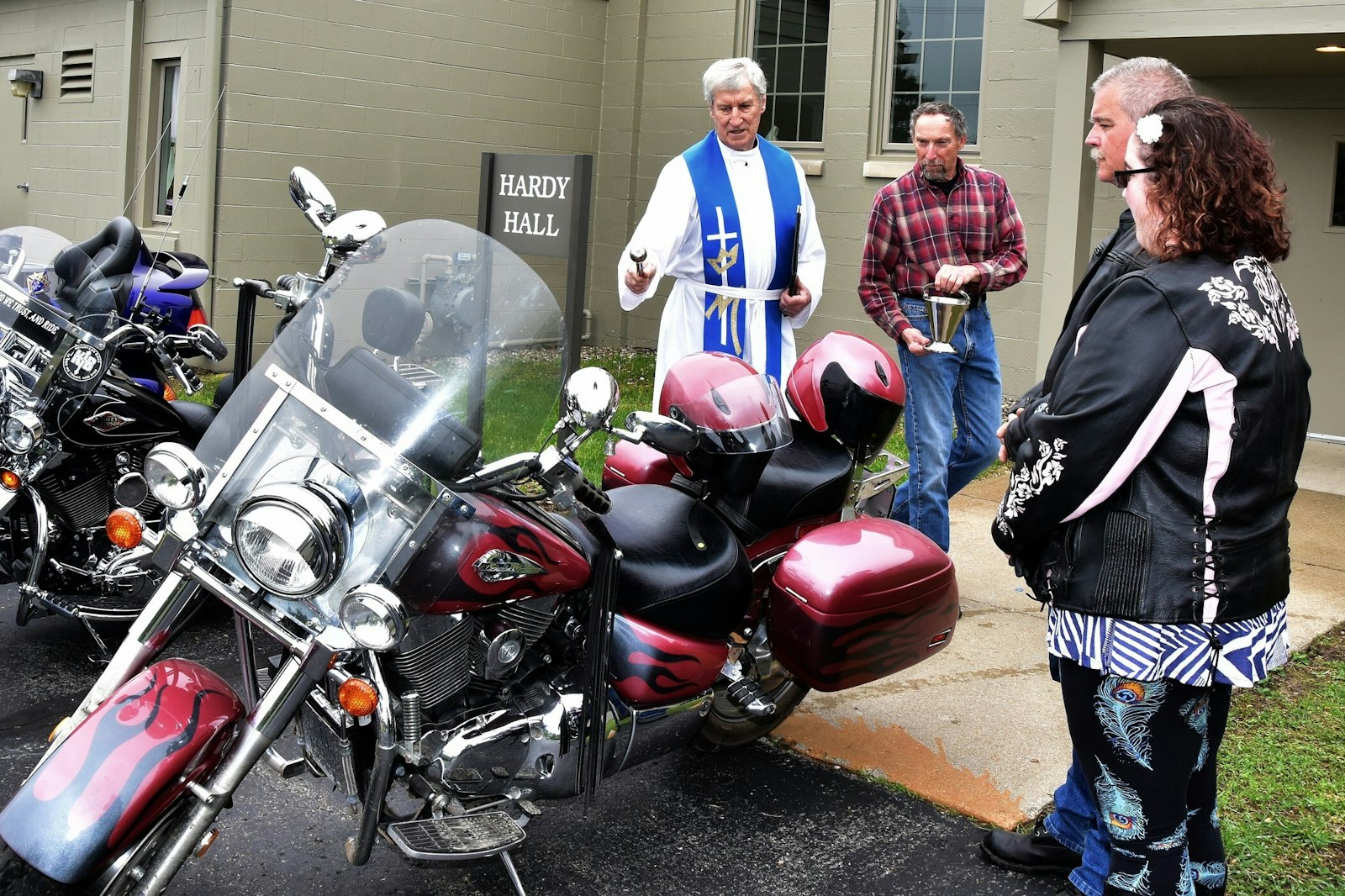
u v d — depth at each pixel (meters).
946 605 3.34
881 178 9.98
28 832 2.22
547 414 2.67
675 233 4.62
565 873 3.04
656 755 3.05
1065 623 2.54
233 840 3.12
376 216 3.30
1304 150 8.04
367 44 10.16
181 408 4.30
